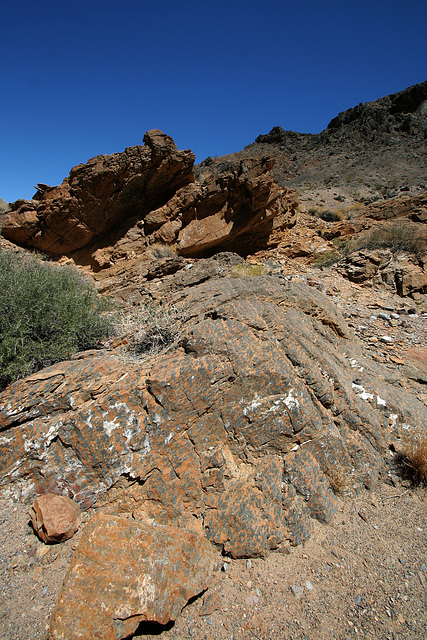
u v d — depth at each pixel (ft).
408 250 34.47
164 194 43.65
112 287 33.27
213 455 11.00
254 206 39.37
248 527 9.82
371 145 140.97
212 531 9.92
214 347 12.78
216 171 110.93
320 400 12.71
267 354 12.77
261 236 43.19
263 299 16.99
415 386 17.60
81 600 7.60
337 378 13.60
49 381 12.46
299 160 147.95
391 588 8.84
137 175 40.11
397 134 145.89
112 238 43.01
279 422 11.57
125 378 12.35
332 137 157.58
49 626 7.53
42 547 9.89
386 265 32.68
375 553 9.75
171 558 8.70
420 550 9.73
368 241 37.17
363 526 10.55
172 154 40.47
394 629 7.96
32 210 42.22
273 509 10.27
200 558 9.30
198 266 29.53
